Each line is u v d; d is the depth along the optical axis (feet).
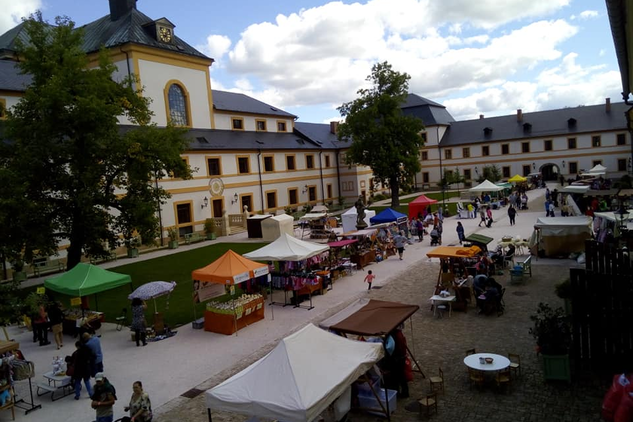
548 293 56.95
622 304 32.86
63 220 76.13
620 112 226.38
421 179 272.92
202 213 139.13
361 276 75.15
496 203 153.38
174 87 147.84
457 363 39.04
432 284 66.13
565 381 33.32
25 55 73.10
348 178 204.23
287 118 196.34
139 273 90.12
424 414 30.96
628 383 25.75
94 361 39.42
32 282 90.38
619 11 29.14
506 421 29.45
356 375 27.37
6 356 40.96
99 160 75.97
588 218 77.25
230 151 149.18
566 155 234.17
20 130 70.44
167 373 42.80
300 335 28.73
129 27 140.46
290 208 174.50
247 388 25.59
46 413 37.04
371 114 163.84
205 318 54.29
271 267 67.97
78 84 73.05
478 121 266.36
